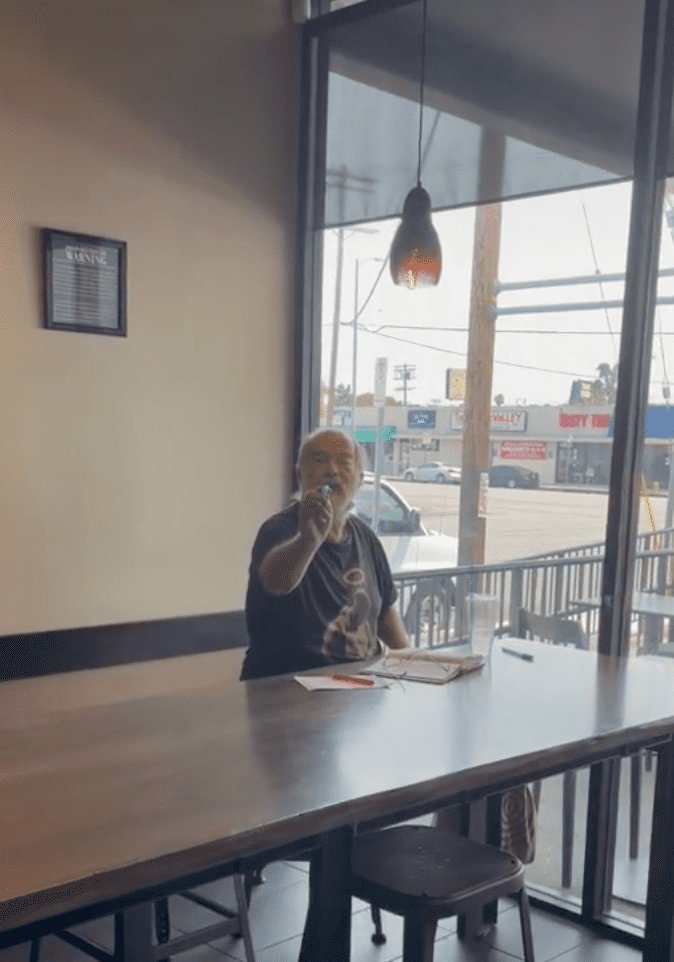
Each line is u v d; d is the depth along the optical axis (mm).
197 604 3357
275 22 3439
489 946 2656
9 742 1722
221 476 3416
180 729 1812
